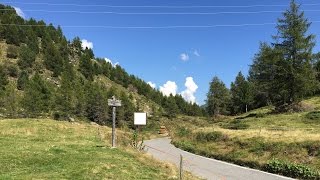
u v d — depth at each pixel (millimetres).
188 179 23219
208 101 159250
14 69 177500
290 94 89312
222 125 79000
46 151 26141
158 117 163500
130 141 41188
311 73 88875
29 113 103500
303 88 87250
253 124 69125
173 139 65125
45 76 188500
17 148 26781
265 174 30094
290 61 88625
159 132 96750
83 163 22844
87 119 127688
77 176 19641
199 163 36438
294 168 29453
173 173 23594
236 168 33469
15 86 158000
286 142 37062
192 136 58875
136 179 20469
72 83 174250
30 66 191000
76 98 141250
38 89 134750
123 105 141500
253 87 142000
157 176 22031
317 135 38250
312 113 70750
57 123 50531
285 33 89438
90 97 135375
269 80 106812
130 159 26234
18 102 111188
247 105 147875
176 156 41188
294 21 89375
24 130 41375
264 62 105625
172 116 171625
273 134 43375
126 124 134875
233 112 156625
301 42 87938
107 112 130125
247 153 38625
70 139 37219
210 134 53375
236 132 50469
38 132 41906
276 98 106438
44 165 22094
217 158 41438
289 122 66062
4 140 31938
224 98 157500
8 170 20453
